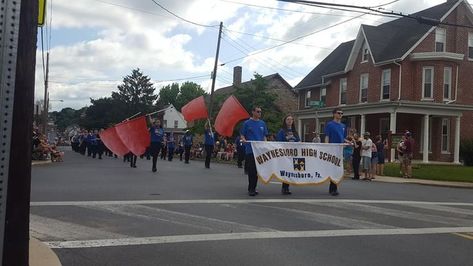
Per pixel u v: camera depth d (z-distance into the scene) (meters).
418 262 5.88
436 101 31.78
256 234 6.94
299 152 11.32
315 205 9.66
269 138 20.41
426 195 12.70
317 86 41.81
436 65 31.95
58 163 22.66
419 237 7.19
